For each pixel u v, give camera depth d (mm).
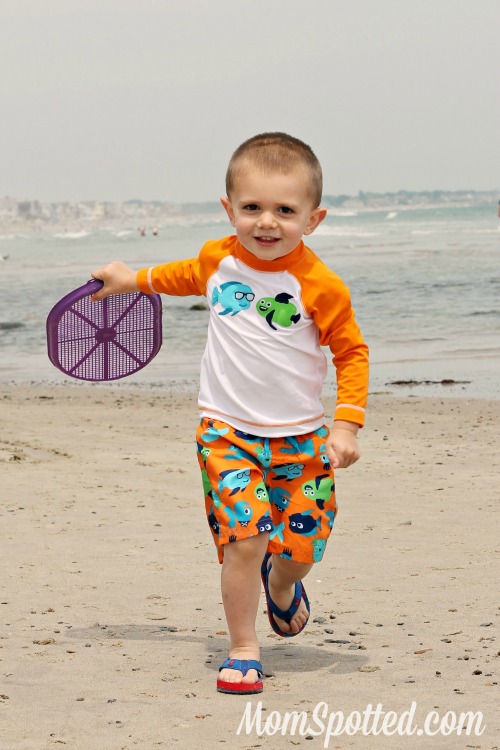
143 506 7742
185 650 4398
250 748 3252
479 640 4484
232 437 3918
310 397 3994
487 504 7797
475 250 48531
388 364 18156
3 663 4191
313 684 3926
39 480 8633
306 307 3930
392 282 33281
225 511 3857
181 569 5914
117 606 5141
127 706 3654
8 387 16938
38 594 5359
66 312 4414
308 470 3992
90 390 16312
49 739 3316
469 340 20719
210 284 4055
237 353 3936
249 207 3863
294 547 3963
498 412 13055
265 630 4781
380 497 8180
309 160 3914
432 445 10766
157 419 12914
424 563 6035
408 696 3754
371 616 4953
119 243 100500
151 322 4574
